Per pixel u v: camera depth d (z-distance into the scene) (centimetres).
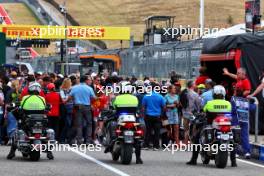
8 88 5600
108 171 3816
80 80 5509
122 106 4244
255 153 4850
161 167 4075
